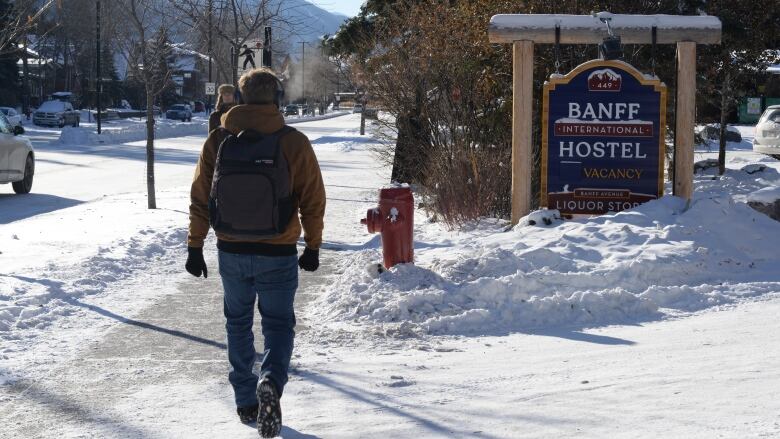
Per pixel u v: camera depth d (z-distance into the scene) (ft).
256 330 26.03
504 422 17.30
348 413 18.30
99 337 25.07
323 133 196.13
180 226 45.96
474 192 44.80
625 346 23.04
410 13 60.23
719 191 52.80
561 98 39.22
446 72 54.03
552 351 22.94
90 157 109.91
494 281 27.53
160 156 113.60
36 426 17.89
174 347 24.08
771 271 31.50
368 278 29.73
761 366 20.24
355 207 56.59
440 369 21.54
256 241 16.87
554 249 32.12
